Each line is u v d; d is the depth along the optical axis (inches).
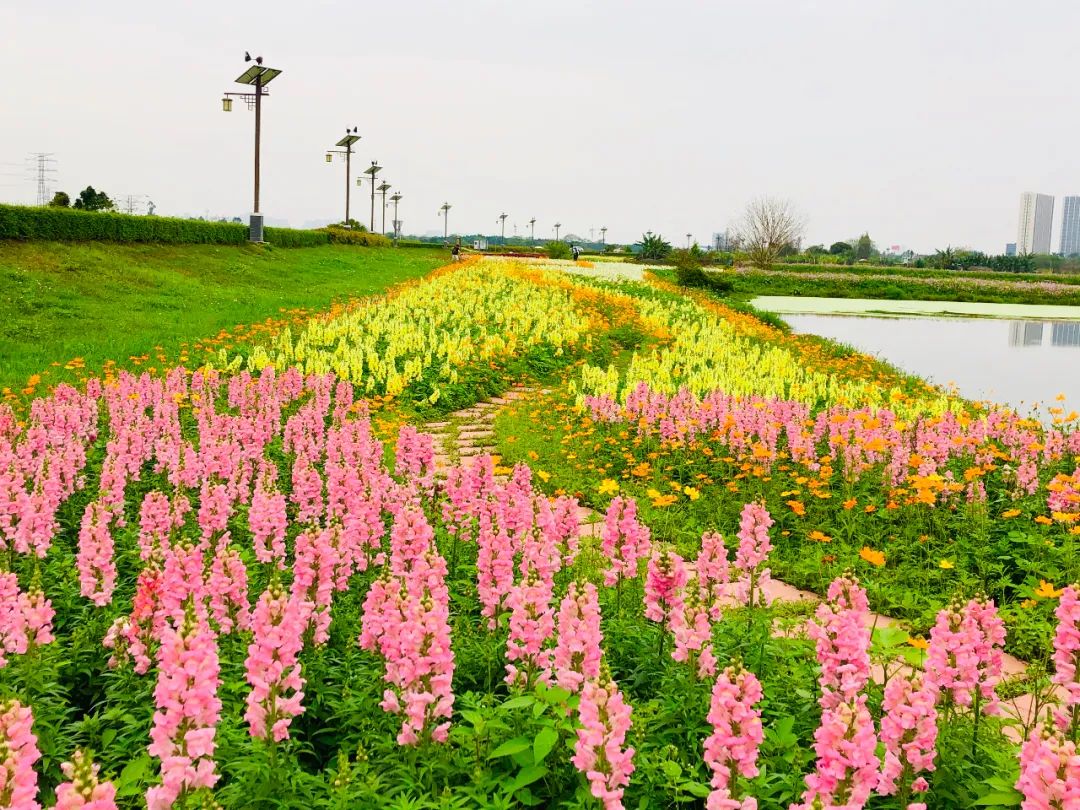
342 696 191.5
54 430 391.2
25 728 123.3
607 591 270.5
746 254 3747.5
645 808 150.3
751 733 136.3
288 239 1940.2
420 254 2691.9
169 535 265.1
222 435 435.5
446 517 293.4
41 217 1095.6
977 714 168.6
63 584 250.7
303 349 700.7
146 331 833.5
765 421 450.6
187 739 135.9
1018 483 376.5
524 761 156.3
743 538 240.5
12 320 790.5
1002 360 1052.5
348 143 2721.5
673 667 204.2
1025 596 285.4
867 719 130.5
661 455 477.4
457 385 689.0
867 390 671.8
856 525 356.2
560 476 451.2
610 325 1075.9
